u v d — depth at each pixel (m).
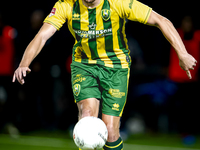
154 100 29.27
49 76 27.03
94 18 14.51
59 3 14.90
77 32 14.88
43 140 25.67
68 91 29.06
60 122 29.80
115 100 15.08
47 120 29.06
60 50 26.88
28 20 33.62
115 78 15.23
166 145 25.34
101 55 15.22
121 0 14.46
